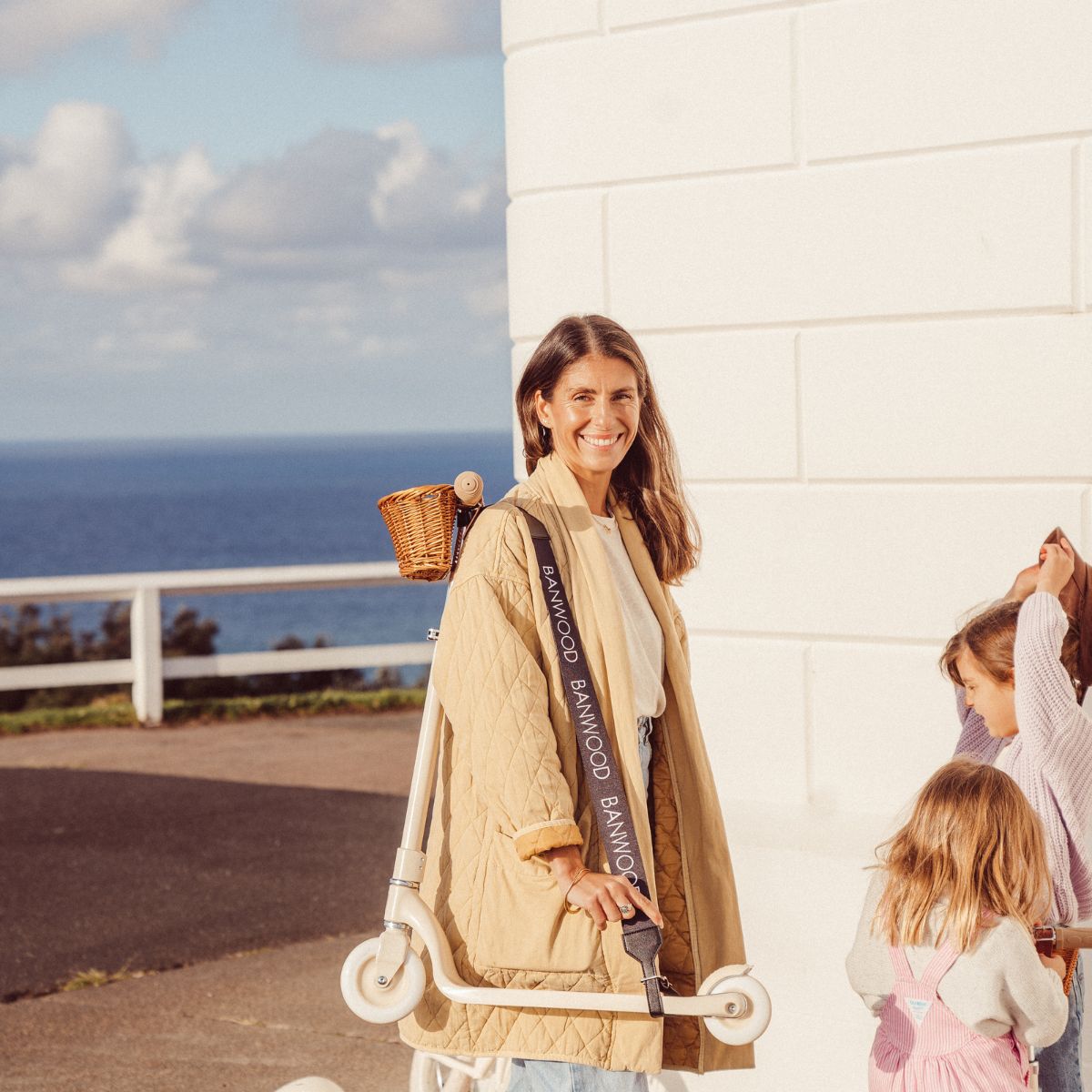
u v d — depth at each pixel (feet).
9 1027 15.96
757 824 12.82
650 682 9.52
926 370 12.14
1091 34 11.39
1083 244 11.53
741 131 12.73
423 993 9.11
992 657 10.85
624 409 9.41
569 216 13.60
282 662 36.52
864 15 12.16
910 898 9.37
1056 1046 10.68
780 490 12.81
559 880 8.38
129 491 546.26
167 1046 15.31
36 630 57.47
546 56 13.60
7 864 22.85
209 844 24.06
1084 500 11.66
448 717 8.91
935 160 12.01
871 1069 9.70
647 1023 8.76
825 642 12.66
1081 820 10.40
